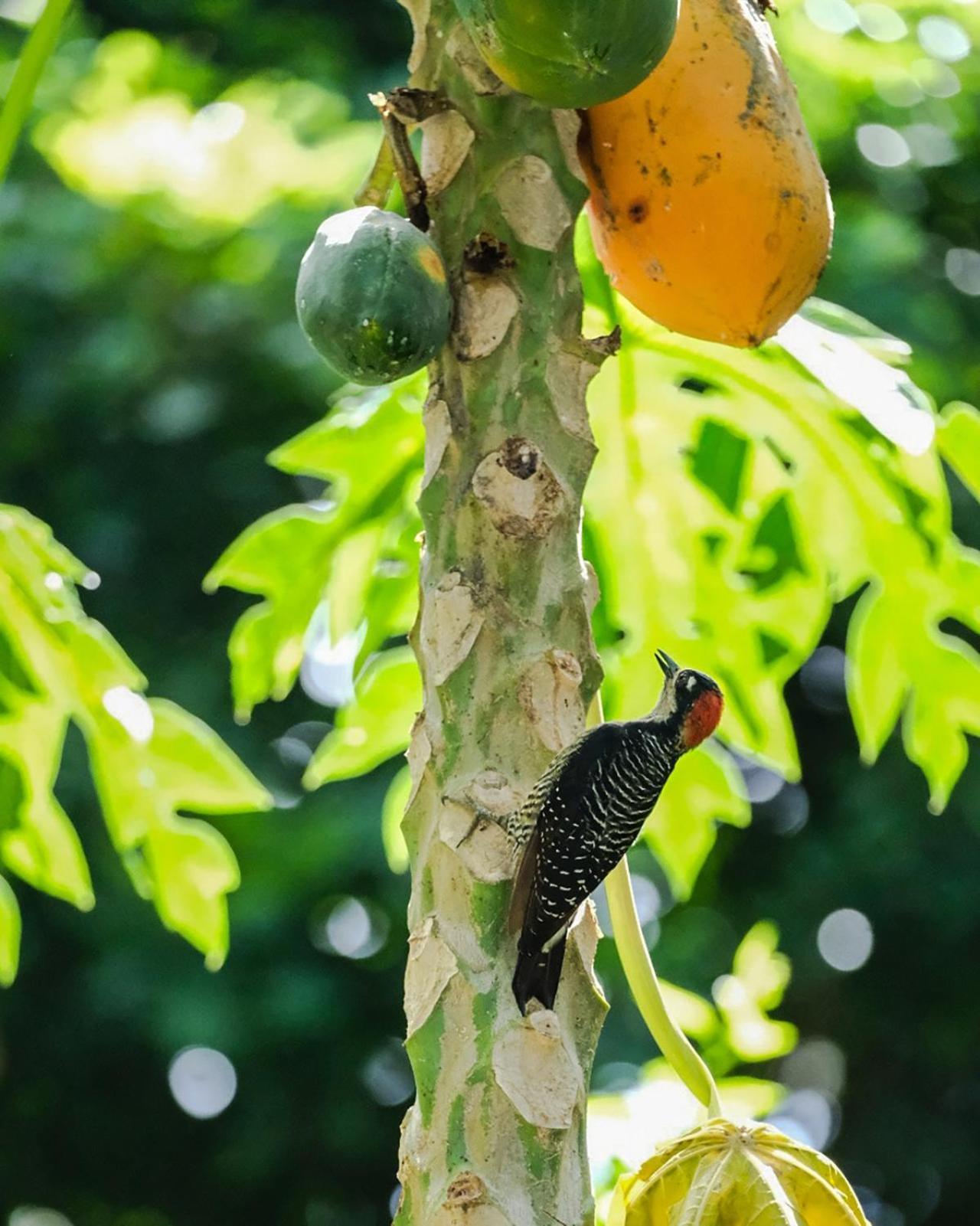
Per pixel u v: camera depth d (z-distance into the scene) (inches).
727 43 70.8
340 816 188.5
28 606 88.3
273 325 181.6
